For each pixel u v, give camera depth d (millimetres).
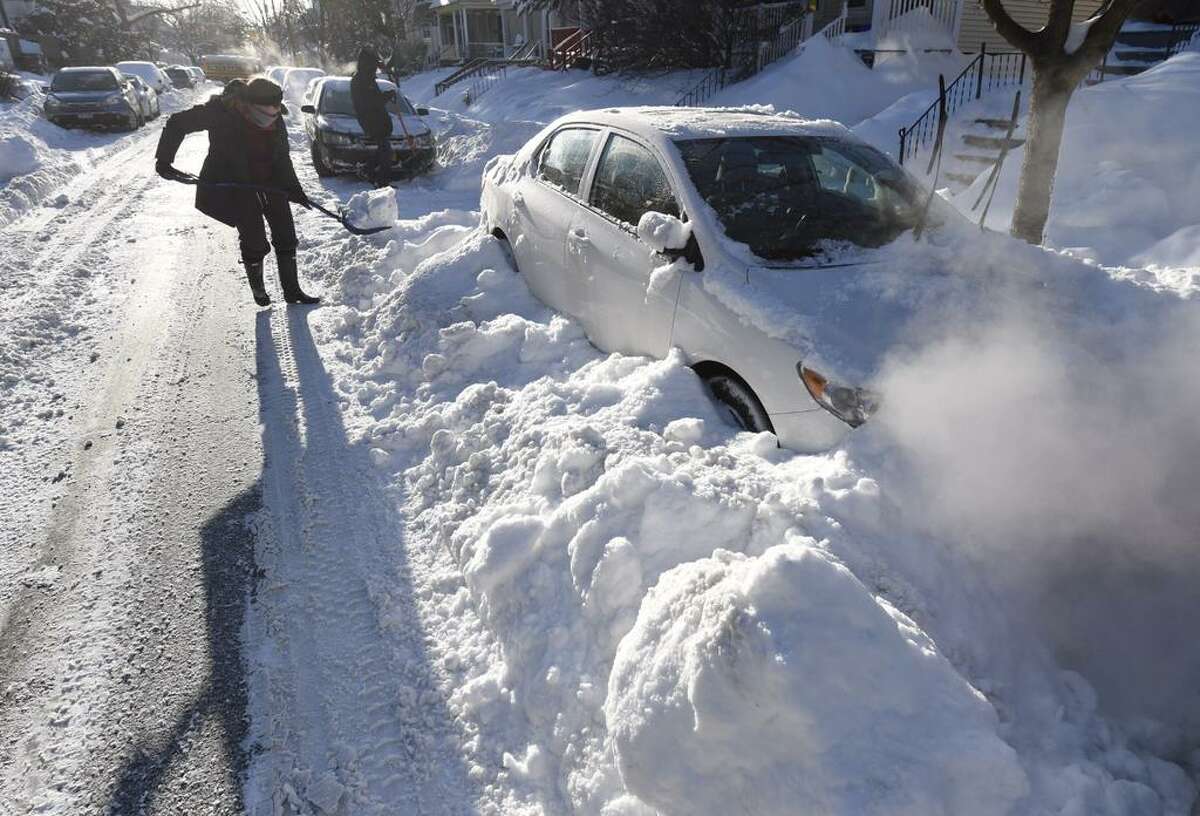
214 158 5488
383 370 4793
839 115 12930
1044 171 5375
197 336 5477
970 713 1864
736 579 1975
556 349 4402
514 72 26812
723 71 17281
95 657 2686
